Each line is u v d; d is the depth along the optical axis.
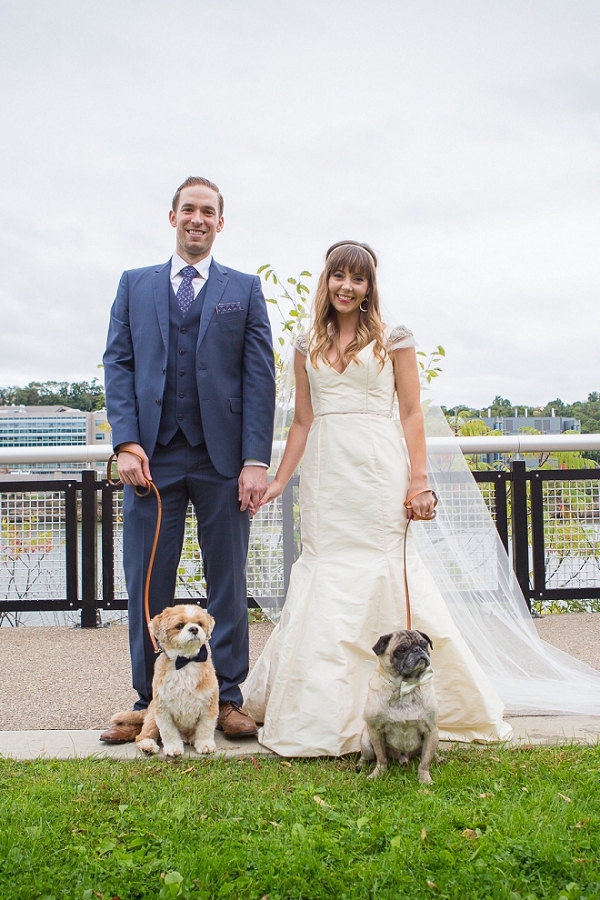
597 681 4.01
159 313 3.51
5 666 4.80
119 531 6.04
